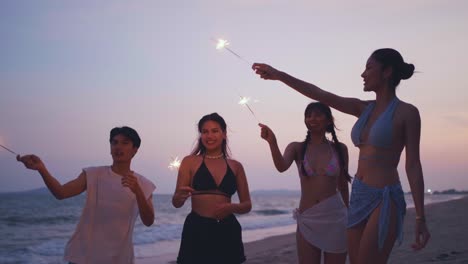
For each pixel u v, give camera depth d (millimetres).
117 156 4199
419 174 3316
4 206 50531
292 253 10555
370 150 3500
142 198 3904
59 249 14656
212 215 4086
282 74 3869
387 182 3434
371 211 3438
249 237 17844
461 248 8109
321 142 4820
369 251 3379
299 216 4762
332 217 4660
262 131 4266
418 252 8055
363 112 3666
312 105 4727
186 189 3982
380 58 3545
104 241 4043
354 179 3609
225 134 4312
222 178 4168
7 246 15336
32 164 3842
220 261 4016
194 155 4305
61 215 33281
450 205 28062
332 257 4652
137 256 12305
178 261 4082
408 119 3385
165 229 20859
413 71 3582
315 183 4719
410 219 17141
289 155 4812
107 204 4102
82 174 4191
